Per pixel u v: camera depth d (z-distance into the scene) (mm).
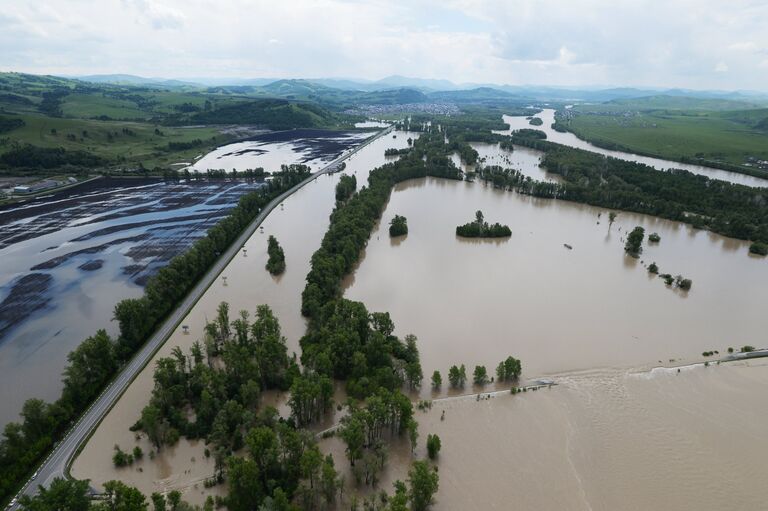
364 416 95750
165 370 109000
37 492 87250
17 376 126250
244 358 115562
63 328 148000
